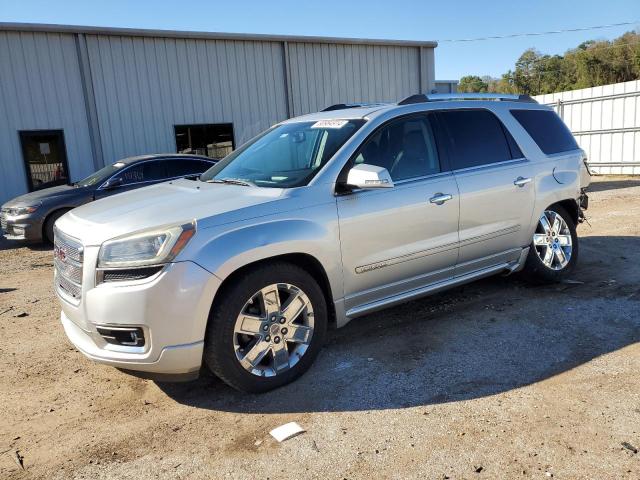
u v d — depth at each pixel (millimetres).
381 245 3893
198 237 3148
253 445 2932
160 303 3037
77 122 13492
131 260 3066
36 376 3936
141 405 3449
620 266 5961
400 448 2826
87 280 3174
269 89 15672
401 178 4082
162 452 2918
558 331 4223
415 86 17984
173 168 10102
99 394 3623
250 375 3385
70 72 13312
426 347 4062
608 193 12406
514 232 4809
